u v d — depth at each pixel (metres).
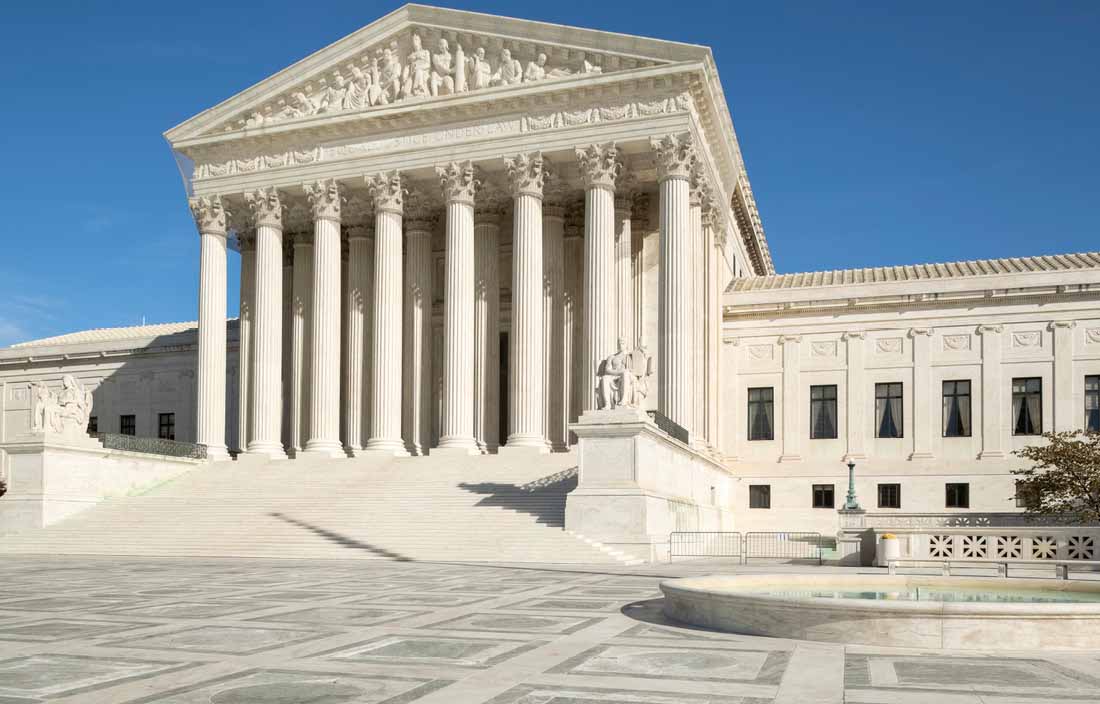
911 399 61.03
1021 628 15.44
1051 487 47.44
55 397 50.78
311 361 60.50
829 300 62.88
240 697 11.80
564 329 61.59
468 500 45.28
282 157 62.47
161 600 22.75
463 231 57.53
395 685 12.52
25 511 48.72
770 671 13.52
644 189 61.22
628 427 39.47
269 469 55.69
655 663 14.11
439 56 59.12
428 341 64.19
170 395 81.62
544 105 56.44
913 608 15.59
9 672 13.42
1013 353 59.66
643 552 38.53
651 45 53.78
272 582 28.02
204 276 63.38
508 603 22.09
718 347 60.97
